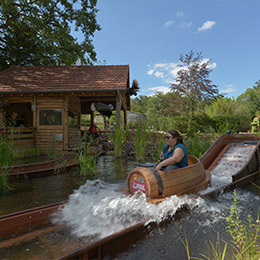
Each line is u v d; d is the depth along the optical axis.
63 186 4.98
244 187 4.85
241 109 24.89
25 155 8.76
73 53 18.80
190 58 22.28
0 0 14.15
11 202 3.95
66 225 2.70
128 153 9.81
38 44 18.39
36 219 2.70
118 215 2.86
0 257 2.07
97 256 2.02
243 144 6.76
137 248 2.36
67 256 1.79
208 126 20.69
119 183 5.15
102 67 13.83
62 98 10.92
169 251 2.31
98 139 10.91
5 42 18.19
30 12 15.53
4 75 12.55
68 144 11.13
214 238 2.59
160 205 2.91
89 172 6.14
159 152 8.03
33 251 2.17
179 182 3.46
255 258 1.89
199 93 21.69
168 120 22.27
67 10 16.69
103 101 15.81
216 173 5.58
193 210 3.24
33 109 10.93
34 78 12.06
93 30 18.02
